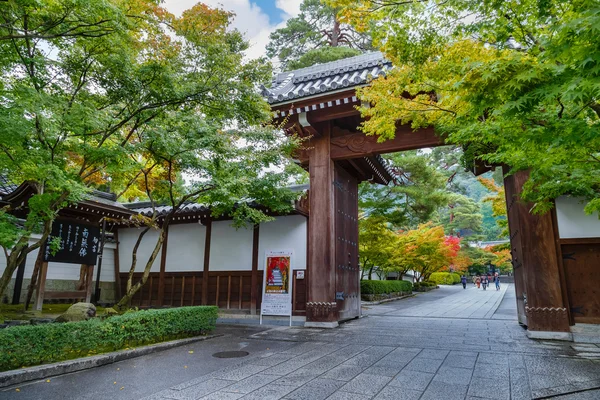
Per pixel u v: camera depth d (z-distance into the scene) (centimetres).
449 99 654
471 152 914
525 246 963
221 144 877
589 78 341
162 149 859
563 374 566
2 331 536
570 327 909
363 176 1560
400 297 2720
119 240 1648
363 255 2144
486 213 7350
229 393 479
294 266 1291
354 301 1403
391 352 736
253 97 867
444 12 531
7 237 639
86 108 659
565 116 454
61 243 1165
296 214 1330
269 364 639
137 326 744
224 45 789
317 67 1370
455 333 992
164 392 487
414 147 1170
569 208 972
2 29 585
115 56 705
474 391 484
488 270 5656
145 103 799
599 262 947
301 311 1241
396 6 550
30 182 752
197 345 830
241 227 1410
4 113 556
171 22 764
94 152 711
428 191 2303
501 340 877
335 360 666
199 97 828
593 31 323
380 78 770
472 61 472
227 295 1372
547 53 378
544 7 449
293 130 1229
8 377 510
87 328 649
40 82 661
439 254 2898
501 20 500
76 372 590
